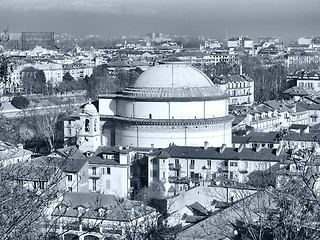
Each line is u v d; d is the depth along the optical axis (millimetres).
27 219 62844
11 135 91250
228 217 121562
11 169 67438
